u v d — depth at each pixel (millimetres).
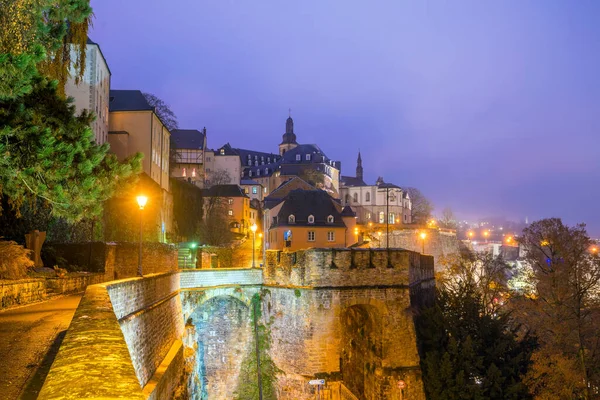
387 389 34906
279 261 39000
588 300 45969
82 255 36219
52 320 17859
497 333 40844
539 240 57375
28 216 35719
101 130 63781
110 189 23000
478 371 36438
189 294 36031
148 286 22766
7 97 16422
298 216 85750
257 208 133125
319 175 156250
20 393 9773
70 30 27328
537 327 46375
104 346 7289
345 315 40375
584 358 39000
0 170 18562
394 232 99625
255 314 39781
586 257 50969
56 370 5926
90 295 14188
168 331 27547
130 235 57281
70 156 19406
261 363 38594
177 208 84375
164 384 22578
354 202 160125
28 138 18656
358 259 36125
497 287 60938
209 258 60438
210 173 154500
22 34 20422
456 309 43750
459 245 112875
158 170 74562
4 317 18547
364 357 37844
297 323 36250
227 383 39094
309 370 35031
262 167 177250
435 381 34844
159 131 75688
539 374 36812
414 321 37750
